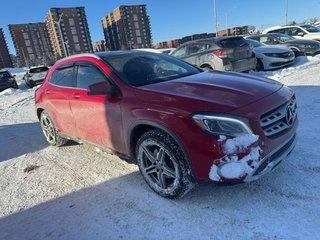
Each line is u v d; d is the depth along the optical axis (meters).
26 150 5.94
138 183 3.94
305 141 4.42
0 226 3.45
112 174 4.32
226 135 2.87
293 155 4.04
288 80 9.16
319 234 2.64
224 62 9.20
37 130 7.36
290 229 2.75
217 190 3.50
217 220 3.02
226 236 2.79
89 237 3.05
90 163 4.82
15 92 17.22
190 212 3.20
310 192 3.22
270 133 3.03
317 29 17.08
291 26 17.73
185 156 3.09
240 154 2.87
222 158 2.89
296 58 13.11
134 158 3.83
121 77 3.88
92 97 4.14
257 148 2.90
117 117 3.74
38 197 3.97
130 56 4.44
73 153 5.38
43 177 4.55
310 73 9.63
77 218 3.38
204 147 2.93
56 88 5.09
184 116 3.03
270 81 3.79
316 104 6.07
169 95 3.31
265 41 14.88
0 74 18.92
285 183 3.44
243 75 4.05
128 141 3.70
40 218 3.49
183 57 10.38
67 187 4.12
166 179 3.46
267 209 3.06
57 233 3.18
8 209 3.77
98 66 4.20
